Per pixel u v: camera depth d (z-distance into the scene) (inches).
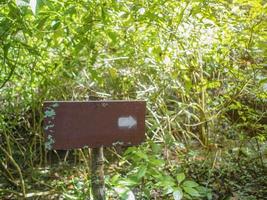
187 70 78.0
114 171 79.4
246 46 72.4
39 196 73.2
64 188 74.0
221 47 74.5
